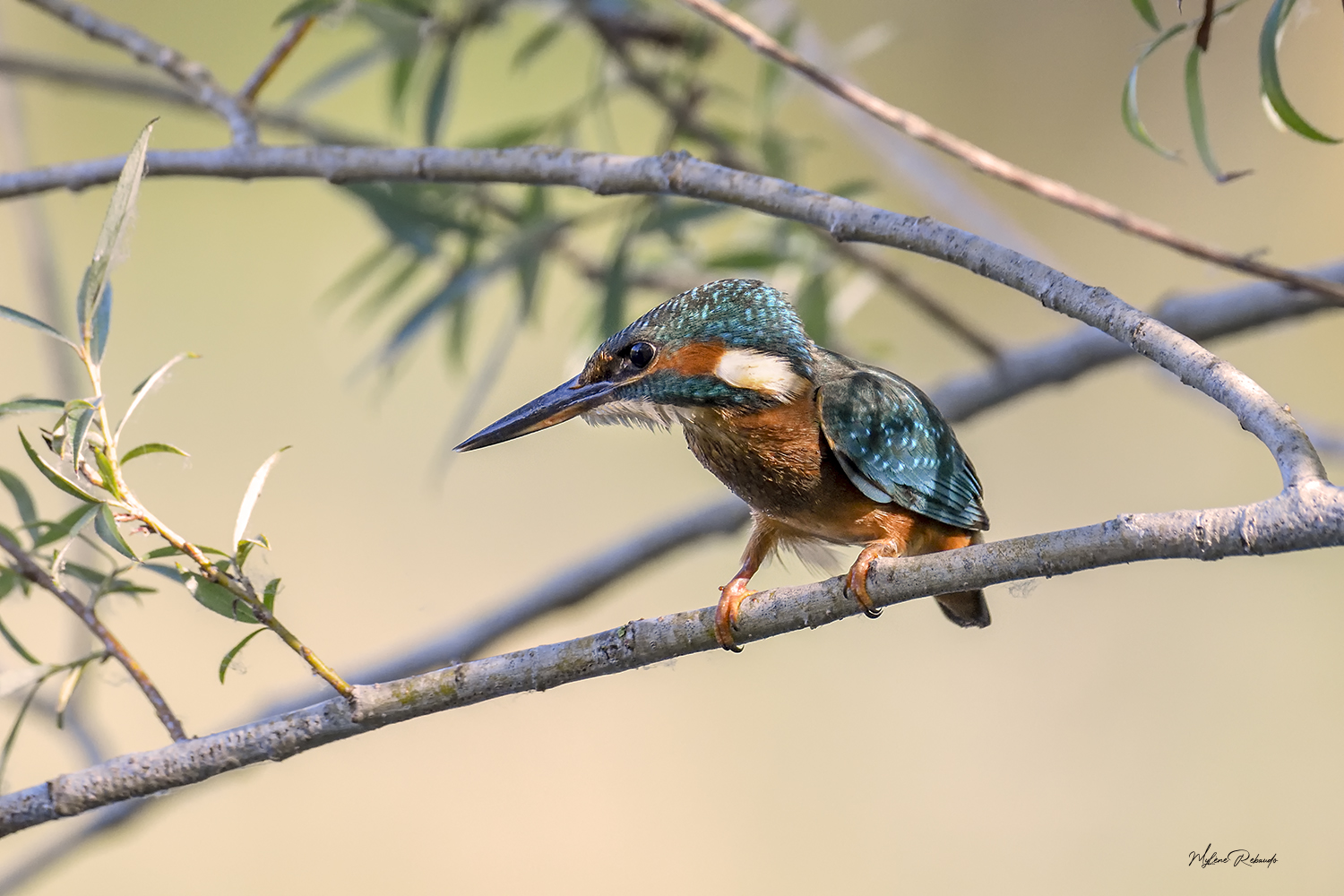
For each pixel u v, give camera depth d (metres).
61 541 5.99
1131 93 5.96
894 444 6.75
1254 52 15.39
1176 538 4.29
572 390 6.92
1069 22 16.53
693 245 10.07
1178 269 15.88
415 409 16.09
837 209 5.88
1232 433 15.85
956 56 16.89
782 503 6.91
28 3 7.72
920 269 16.42
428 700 5.14
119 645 5.24
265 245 16.38
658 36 9.59
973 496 7.14
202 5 16.42
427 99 9.21
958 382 10.16
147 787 5.14
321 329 16.17
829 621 5.34
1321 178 15.16
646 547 9.50
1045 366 9.95
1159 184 16.02
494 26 9.38
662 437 16.42
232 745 5.16
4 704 9.26
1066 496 15.91
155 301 16.11
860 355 10.69
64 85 9.88
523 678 5.21
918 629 15.32
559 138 9.77
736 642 5.41
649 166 6.42
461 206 9.59
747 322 6.76
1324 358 15.34
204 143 16.59
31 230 10.21
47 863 9.02
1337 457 10.60
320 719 5.12
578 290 15.21
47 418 6.14
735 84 16.05
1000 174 6.56
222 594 4.93
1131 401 16.25
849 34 17.02
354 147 7.09
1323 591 14.52
